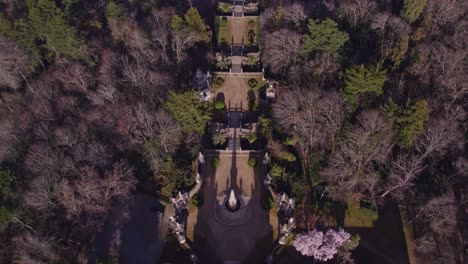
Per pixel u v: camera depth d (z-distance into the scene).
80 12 107.56
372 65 84.19
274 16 102.62
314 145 84.62
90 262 72.31
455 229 72.94
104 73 88.81
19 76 95.50
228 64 106.75
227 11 121.62
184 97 78.69
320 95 82.44
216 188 83.06
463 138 76.25
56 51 96.31
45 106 83.88
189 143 85.00
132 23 102.31
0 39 90.62
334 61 90.19
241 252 74.44
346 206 78.50
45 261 66.31
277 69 98.00
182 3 121.00
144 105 82.12
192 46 105.12
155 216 78.50
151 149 79.56
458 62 83.50
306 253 66.81
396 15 104.06
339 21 100.44
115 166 74.00
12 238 68.12
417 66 87.50
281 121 82.50
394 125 74.06
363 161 74.12
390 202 79.00
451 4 94.06
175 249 74.31
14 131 83.00
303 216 77.69
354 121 81.69
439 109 79.75
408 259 72.12
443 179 78.62
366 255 72.75
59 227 72.00
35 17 90.31
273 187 81.38
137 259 73.06
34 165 74.50
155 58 93.94
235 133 91.69
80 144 77.44
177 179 81.75
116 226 77.00
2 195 72.81
